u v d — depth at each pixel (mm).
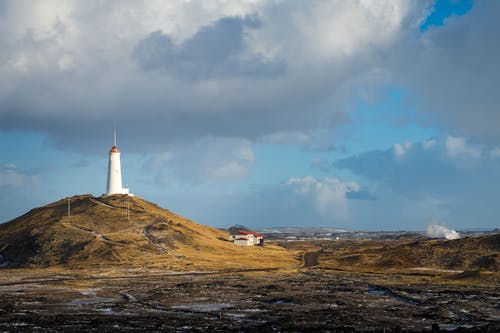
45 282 158500
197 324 90500
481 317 102812
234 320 97250
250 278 171750
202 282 158625
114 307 112125
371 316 103125
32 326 87312
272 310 109562
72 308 110438
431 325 94125
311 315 102562
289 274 186875
